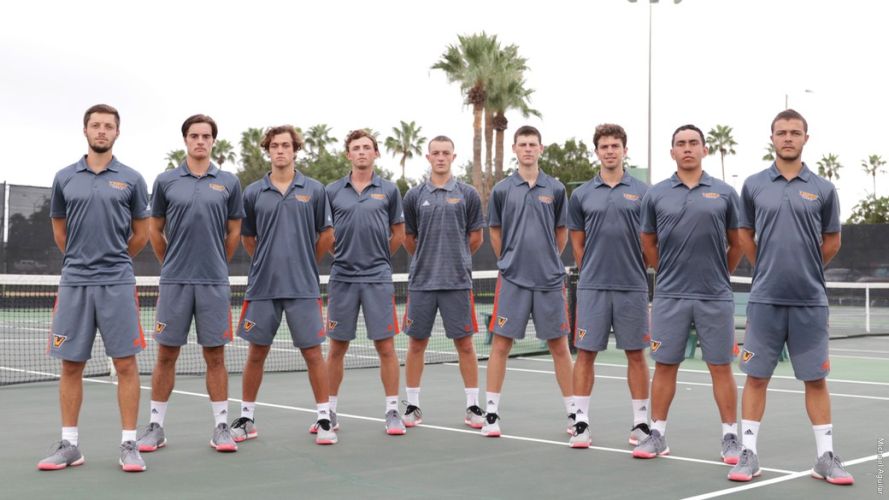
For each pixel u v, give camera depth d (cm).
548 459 605
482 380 1044
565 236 732
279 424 737
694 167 601
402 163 6309
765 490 515
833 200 549
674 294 605
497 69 3803
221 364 631
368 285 703
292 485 523
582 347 656
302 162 5219
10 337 1675
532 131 705
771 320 548
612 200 657
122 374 567
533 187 707
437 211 727
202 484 524
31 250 2088
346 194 710
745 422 554
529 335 1781
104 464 579
